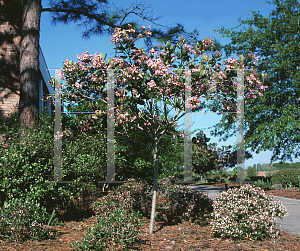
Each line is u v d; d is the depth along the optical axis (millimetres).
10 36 10867
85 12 10664
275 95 15984
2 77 10688
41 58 13297
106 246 4551
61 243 4934
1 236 4965
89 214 7316
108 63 5875
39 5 9008
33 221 5223
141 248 4711
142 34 6000
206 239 5305
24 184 5859
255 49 17734
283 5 17359
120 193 7738
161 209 7578
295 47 16141
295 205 8867
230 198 5914
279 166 26562
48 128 8477
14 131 8336
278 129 15273
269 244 4934
